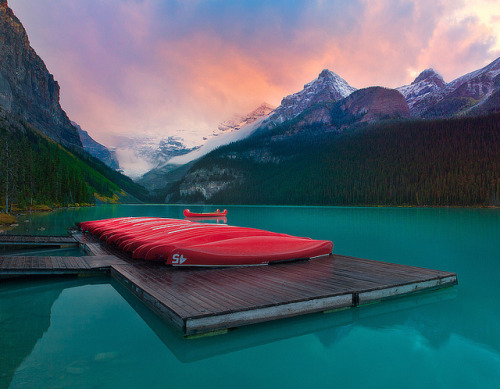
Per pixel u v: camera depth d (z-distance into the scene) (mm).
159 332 5258
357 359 4453
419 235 20203
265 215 48469
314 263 9148
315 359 4438
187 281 6984
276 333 5312
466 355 4586
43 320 5742
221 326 4965
